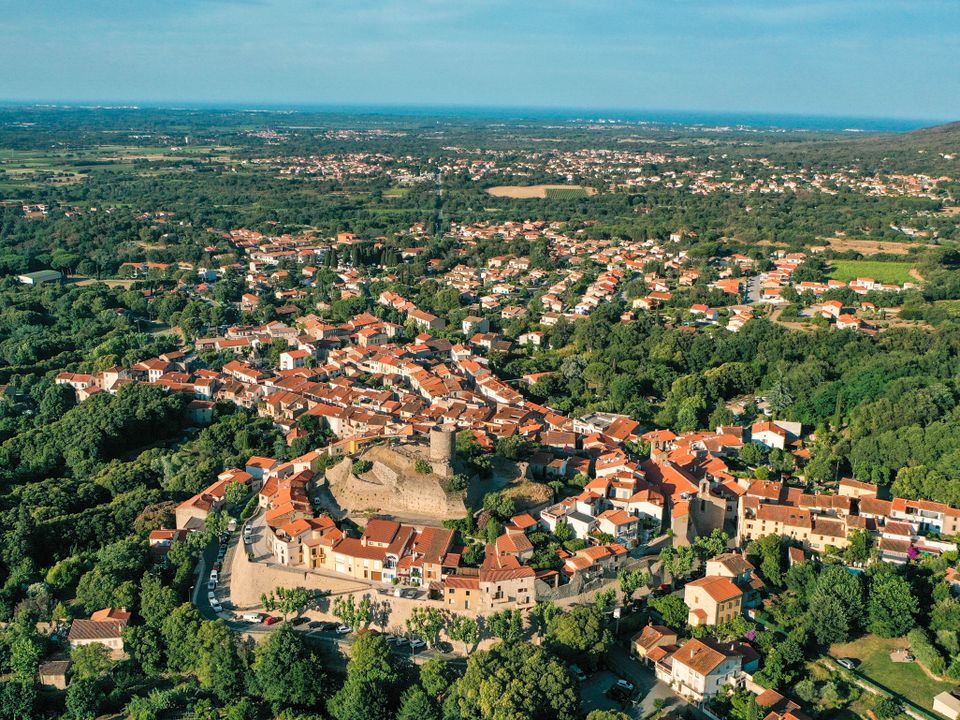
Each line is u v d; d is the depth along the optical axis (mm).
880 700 187500
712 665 189500
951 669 192375
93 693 195375
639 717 186000
